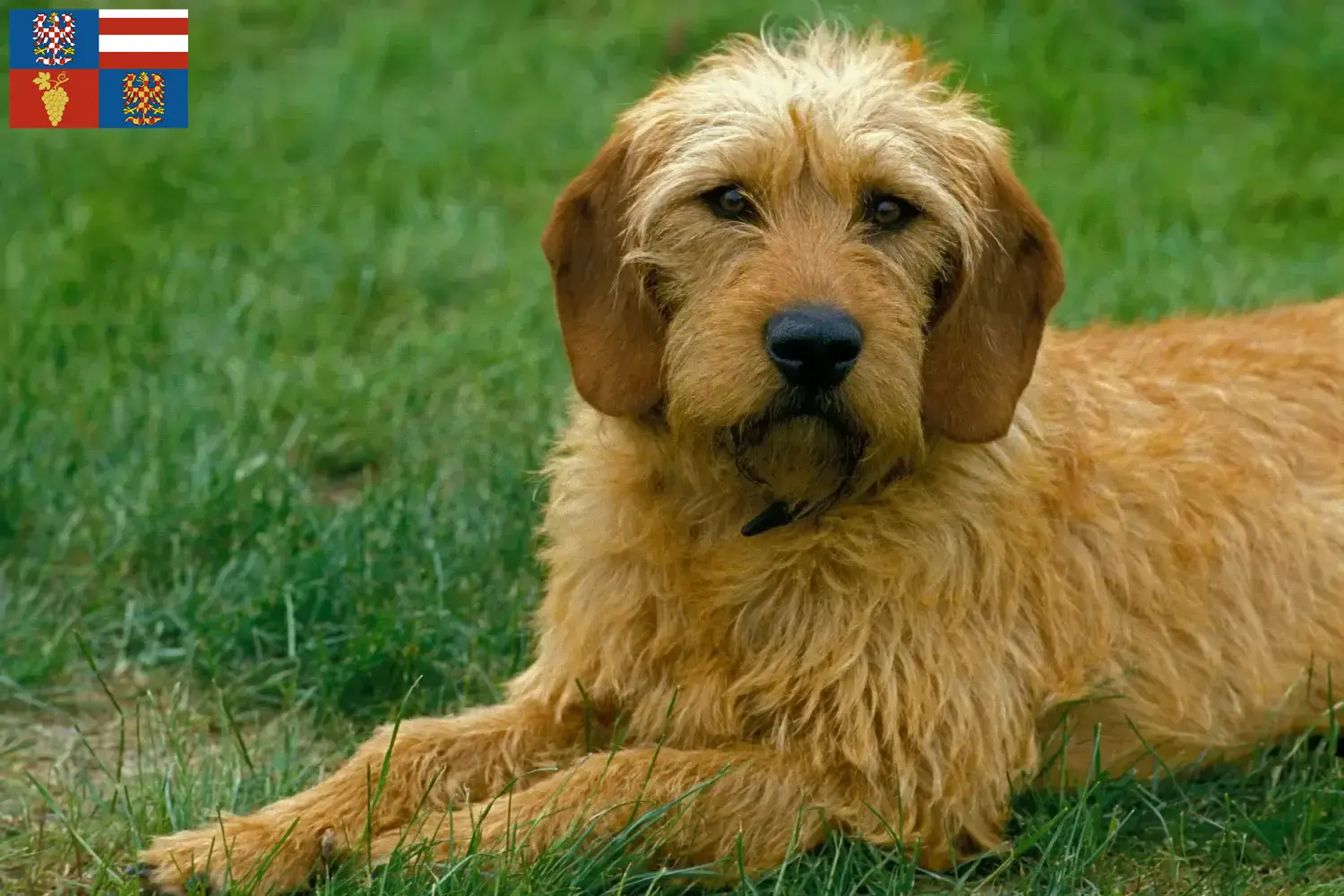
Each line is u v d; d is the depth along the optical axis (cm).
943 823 578
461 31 1834
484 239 1287
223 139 1507
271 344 1098
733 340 553
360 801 579
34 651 732
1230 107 1642
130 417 948
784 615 592
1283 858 576
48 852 578
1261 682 651
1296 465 686
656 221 594
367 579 774
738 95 604
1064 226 1310
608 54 1753
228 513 843
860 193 584
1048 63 1656
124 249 1245
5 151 1448
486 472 891
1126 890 562
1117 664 628
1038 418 631
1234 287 1159
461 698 698
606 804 554
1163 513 641
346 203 1365
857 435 565
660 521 609
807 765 574
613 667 614
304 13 1891
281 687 716
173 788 611
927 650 583
